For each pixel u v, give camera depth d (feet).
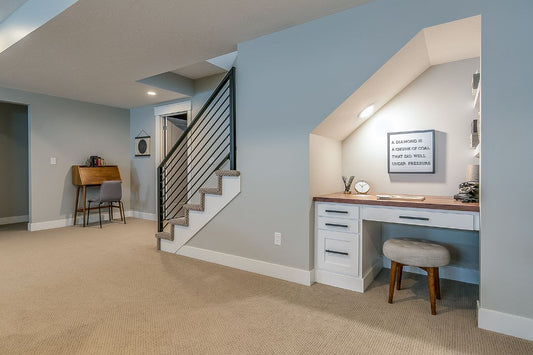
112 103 17.80
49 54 10.18
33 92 15.25
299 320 6.52
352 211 8.03
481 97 6.03
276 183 8.87
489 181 6.02
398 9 6.87
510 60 5.77
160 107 17.78
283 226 8.79
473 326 6.26
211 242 10.44
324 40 7.88
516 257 5.84
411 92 9.24
